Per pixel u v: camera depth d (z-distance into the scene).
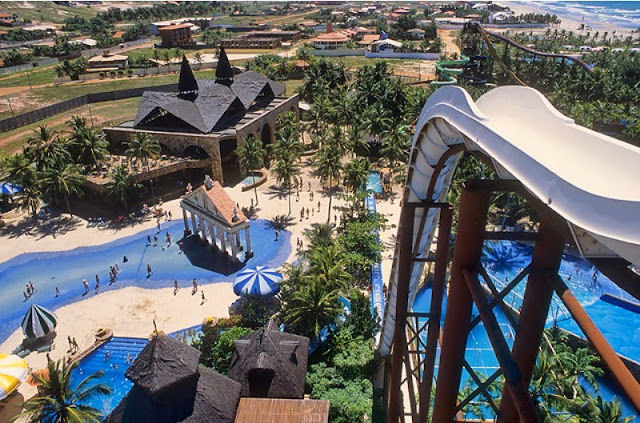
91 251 65.25
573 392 34.94
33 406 34.12
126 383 43.91
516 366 15.81
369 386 39.81
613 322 51.41
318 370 41.06
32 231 70.81
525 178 13.00
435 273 25.12
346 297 52.84
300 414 34.31
